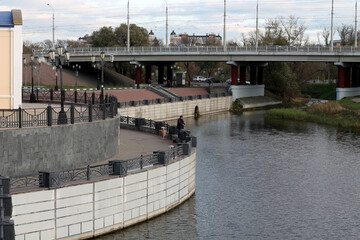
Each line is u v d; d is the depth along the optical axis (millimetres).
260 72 112188
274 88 117062
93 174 25656
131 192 26109
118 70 137875
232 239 26422
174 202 30000
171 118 80312
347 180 39438
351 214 30969
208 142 56906
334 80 145375
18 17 31141
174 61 107938
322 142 57469
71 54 104000
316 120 78250
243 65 104188
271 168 43344
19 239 21938
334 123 73938
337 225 28984
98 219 24594
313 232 27797
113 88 90125
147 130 42469
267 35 134875
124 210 25859
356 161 46781
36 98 51906
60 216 23125
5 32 31141
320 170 42844
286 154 49906
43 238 22656
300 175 40906
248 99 103812
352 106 80812
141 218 27016
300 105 109562
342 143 56844
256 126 72188
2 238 17875
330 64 137000
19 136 25375
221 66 183875
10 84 31500
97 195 24391
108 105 35094
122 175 25500
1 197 20141
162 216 28516
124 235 25547
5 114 30484
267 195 34719
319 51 91625
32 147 25906
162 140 38344
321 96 125688
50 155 26750
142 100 74500
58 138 27109
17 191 21906
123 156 32031
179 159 30391
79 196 23719
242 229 27859
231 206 31797
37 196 22328
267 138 60344
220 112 95188
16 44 31344
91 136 29359
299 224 28969
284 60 95125
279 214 30641
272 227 28359
